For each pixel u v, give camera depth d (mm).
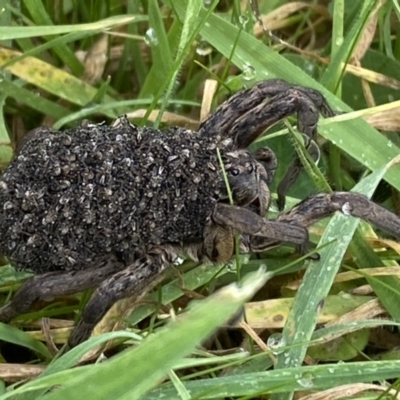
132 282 208
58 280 208
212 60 238
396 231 208
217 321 185
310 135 218
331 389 201
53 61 240
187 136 213
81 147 209
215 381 199
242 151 215
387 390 199
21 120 235
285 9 239
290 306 211
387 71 233
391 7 234
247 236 212
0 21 234
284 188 218
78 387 187
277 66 225
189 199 210
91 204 208
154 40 228
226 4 245
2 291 217
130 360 187
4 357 214
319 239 216
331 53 232
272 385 198
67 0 243
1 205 208
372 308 212
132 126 212
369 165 219
